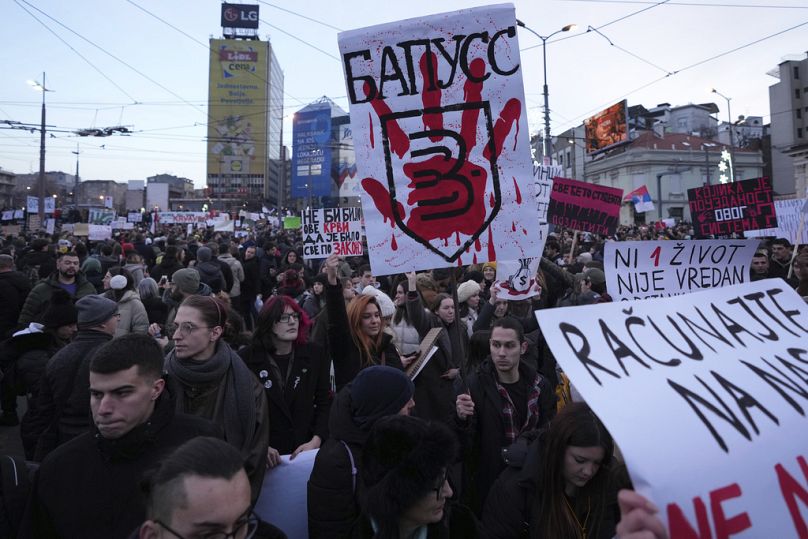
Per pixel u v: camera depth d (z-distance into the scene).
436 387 4.08
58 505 2.07
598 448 2.12
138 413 2.13
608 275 3.47
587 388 1.35
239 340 4.24
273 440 3.46
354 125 3.21
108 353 2.12
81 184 116.12
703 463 1.24
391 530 1.93
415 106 3.18
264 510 3.07
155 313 6.23
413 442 1.95
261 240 17.81
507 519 2.34
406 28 3.18
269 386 3.46
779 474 1.29
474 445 3.28
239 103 100.44
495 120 3.13
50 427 3.37
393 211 3.18
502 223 3.12
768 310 1.81
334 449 2.43
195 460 1.53
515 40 3.12
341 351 3.86
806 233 7.54
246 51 100.25
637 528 1.15
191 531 1.47
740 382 1.47
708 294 1.79
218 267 9.61
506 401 3.28
